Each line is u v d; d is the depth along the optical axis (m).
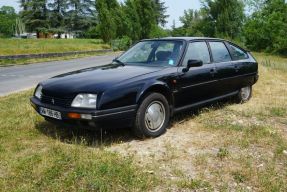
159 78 5.29
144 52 6.22
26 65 22.58
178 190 3.62
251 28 55.88
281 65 23.69
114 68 5.68
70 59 29.92
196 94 6.12
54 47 41.88
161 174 3.97
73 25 86.81
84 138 5.15
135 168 4.04
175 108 5.74
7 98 8.63
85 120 4.59
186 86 5.82
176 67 5.71
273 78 13.29
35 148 4.75
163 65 5.77
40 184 3.64
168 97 5.55
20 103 7.82
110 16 59.50
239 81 7.45
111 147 4.84
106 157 4.32
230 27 58.25
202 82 6.18
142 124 5.05
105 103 4.60
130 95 4.84
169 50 6.00
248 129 5.66
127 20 64.75
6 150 4.63
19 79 14.26
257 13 57.03
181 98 5.79
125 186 3.62
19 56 25.08
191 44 6.18
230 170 4.11
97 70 5.62
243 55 7.82
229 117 6.48
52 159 4.23
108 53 43.56
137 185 3.62
